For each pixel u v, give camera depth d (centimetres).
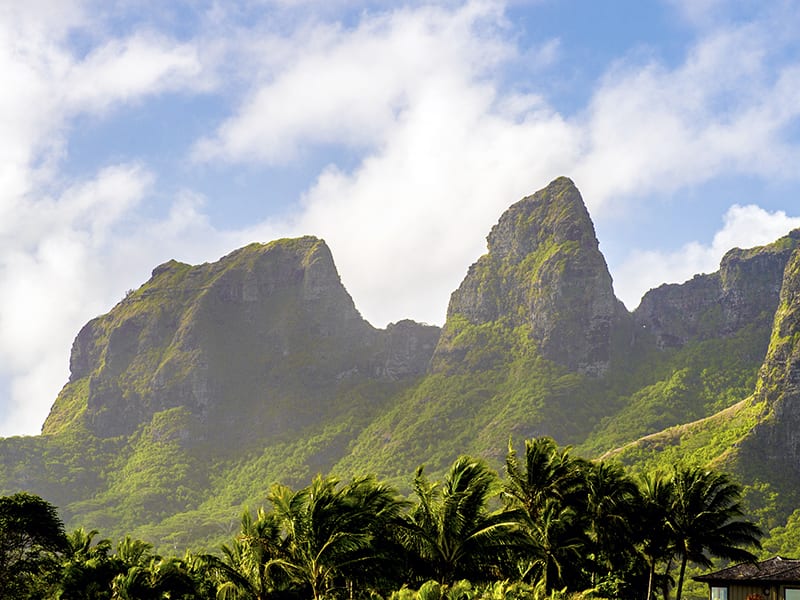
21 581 7662
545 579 6631
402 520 5828
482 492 5991
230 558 7850
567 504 7506
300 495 5725
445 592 5328
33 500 7925
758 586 6838
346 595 5997
